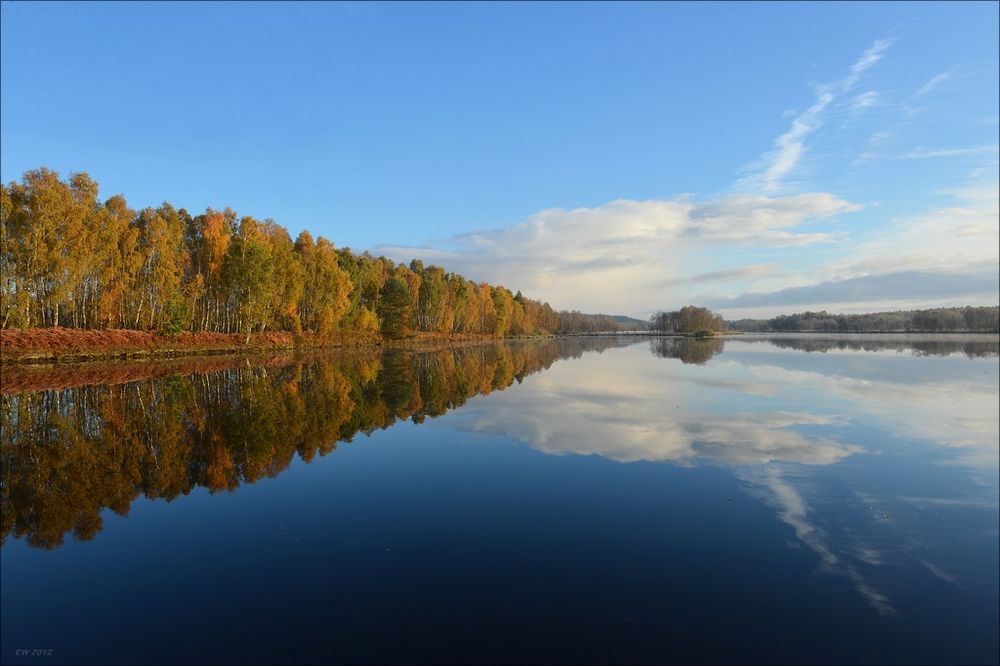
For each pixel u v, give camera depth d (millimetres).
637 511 10523
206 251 51469
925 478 12500
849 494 11445
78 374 32188
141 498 11430
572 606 7039
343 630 6531
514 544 9016
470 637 6363
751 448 15430
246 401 23781
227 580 7836
